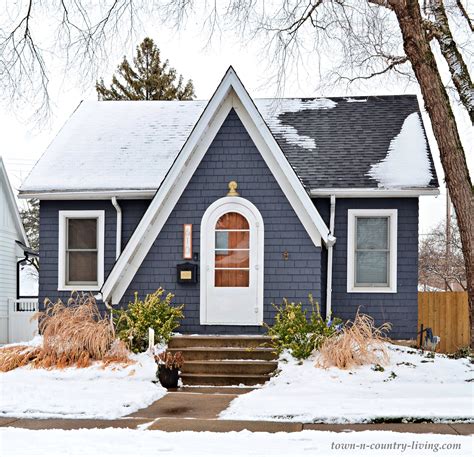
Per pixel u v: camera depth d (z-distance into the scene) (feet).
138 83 111.96
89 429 24.73
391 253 46.09
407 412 26.94
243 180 42.86
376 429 25.18
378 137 50.06
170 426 25.39
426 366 35.55
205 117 41.98
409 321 45.70
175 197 43.24
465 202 40.63
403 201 46.26
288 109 55.16
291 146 49.98
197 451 20.80
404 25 41.11
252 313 42.27
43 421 26.63
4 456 20.31
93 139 53.01
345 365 35.29
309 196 43.93
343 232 46.57
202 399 31.42
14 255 77.82
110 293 42.75
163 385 35.19
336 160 47.88
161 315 40.16
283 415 26.89
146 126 54.49
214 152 43.16
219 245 42.96
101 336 38.29
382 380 33.76
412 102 54.08
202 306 42.65
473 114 43.39
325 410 27.43
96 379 35.68
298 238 42.24
